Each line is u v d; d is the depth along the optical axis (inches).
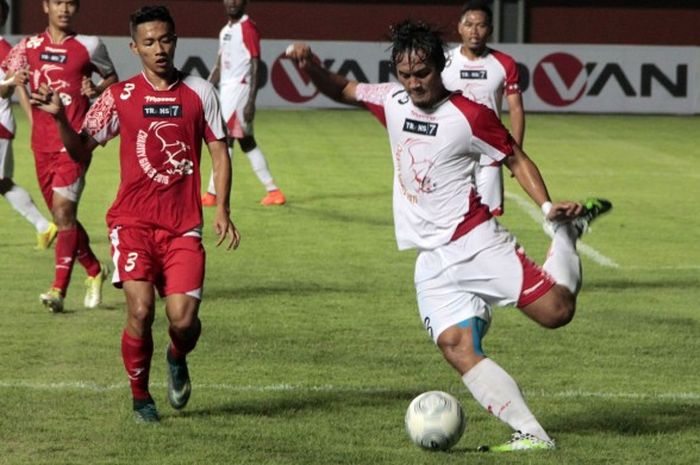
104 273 1037.8
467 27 1189.7
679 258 1330.0
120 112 692.7
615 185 1988.2
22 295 1081.4
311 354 878.4
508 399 645.3
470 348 645.9
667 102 3235.7
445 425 641.6
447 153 635.5
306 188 1871.3
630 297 1111.0
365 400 757.3
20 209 1315.2
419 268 658.2
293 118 3014.3
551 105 3228.3
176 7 3494.1
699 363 869.8
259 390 777.6
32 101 675.4
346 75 3176.7
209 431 685.3
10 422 695.1
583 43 3590.1
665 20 3585.1
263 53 3193.9
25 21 3440.0
